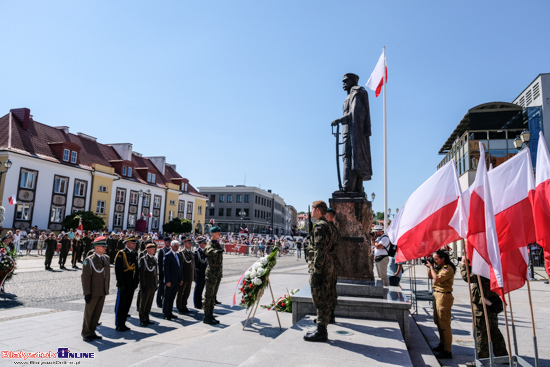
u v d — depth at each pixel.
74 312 8.35
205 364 3.96
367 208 7.17
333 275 4.72
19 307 8.76
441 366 5.03
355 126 7.44
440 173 5.19
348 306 5.88
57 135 40.34
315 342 4.41
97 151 45.62
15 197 32.03
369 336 4.69
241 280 6.61
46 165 35.09
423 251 5.05
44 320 7.47
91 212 36.69
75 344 5.81
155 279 7.50
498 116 29.31
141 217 47.78
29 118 36.75
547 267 4.27
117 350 5.46
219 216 87.56
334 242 4.89
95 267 6.25
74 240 19.28
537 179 4.52
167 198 53.06
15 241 25.36
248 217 85.44
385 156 15.59
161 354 4.34
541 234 4.32
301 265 26.94
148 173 50.53
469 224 4.29
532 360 5.21
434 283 5.72
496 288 3.90
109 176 42.53
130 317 8.16
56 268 18.28
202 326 7.14
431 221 5.06
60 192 36.72
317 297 4.55
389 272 8.96
